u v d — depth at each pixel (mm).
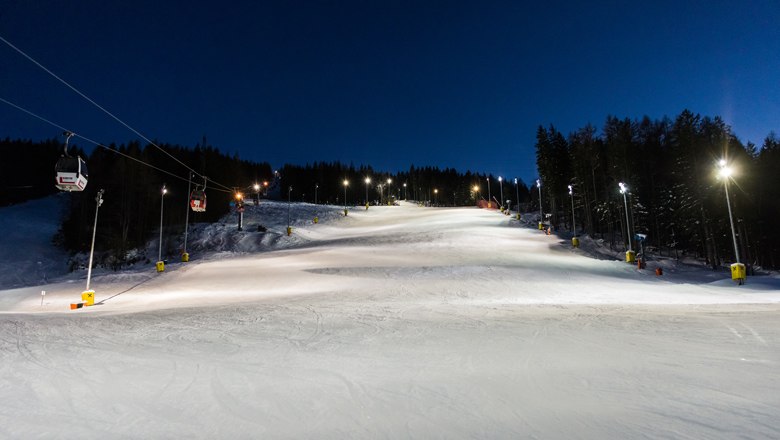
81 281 26594
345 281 21203
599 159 55625
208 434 3625
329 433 3582
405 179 171750
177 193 65000
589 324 8438
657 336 7066
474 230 45531
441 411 4004
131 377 5262
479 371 5266
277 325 8953
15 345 7215
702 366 5168
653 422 3572
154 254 48000
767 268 45688
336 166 141375
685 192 42969
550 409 3967
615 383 4637
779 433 3256
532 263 26969
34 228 57594
